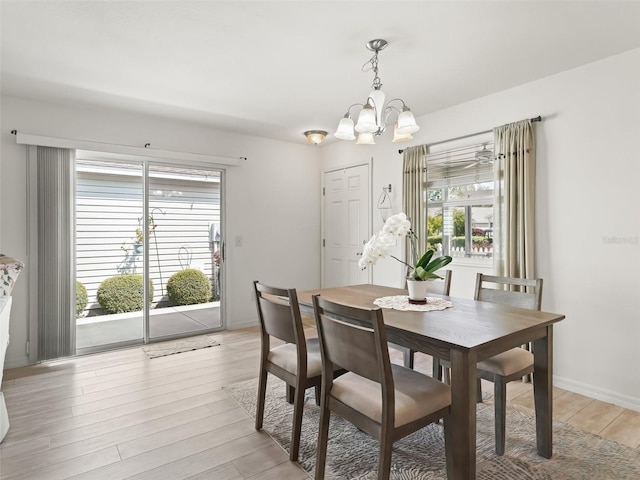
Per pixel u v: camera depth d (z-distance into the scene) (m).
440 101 3.37
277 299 2.67
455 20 2.06
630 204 2.44
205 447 2.00
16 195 3.20
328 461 1.89
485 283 3.18
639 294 2.41
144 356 3.48
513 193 2.96
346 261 4.76
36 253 3.27
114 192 3.78
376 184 4.31
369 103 2.29
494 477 1.75
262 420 2.19
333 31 2.18
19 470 1.80
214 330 4.35
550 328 1.87
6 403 2.51
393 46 2.36
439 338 1.52
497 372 1.92
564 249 2.75
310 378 1.94
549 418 1.88
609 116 2.52
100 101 3.34
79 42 2.32
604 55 2.49
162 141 3.92
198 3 1.92
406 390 1.60
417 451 1.98
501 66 2.65
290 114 3.74
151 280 3.96
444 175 3.60
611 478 1.74
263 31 2.19
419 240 3.75
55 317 3.34
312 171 5.12
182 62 2.60
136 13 2.01
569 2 1.89
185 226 4.17
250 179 4.57
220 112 3.68
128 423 2.25
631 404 2.44
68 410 2.41
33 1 1.90
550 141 2.82
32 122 3.28
